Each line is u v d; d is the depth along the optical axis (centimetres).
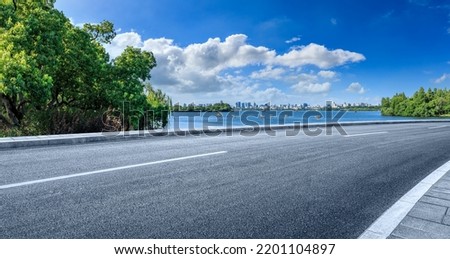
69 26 1711
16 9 1518
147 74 2084
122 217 309
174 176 482
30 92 1330
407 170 571
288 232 286
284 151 777
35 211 317
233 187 428
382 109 11638
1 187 397
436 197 378
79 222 294
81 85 1739
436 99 9106
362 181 480
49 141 800
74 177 456
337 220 316
